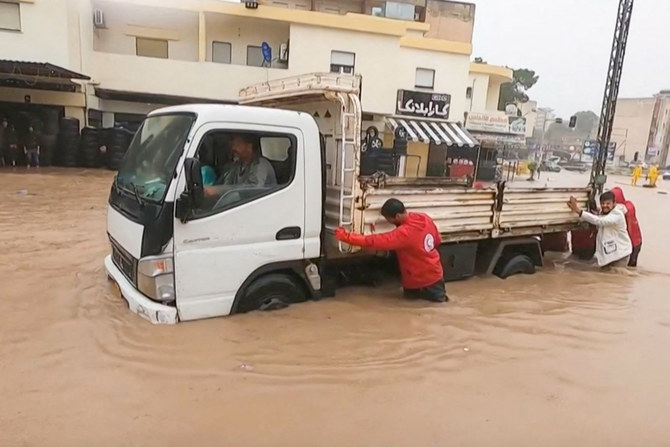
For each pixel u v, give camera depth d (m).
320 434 3.02
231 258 4.38
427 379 3.79
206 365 3.73
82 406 3.16
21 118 17.77
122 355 3.79
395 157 19.25
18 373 3.52
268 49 21.61
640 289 6.79
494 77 30.69
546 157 55.75
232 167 4.42
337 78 4.69
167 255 4.10
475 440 3.04
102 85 20.25
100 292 5.12
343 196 4.86
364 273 5.98
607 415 3.40
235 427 3.04
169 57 22.70
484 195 6.14
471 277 6.67
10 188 12.80
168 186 4.02
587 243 8.25
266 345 4.14
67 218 9.41
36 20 17.98
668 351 4.58
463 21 31.64
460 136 21.98
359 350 4.22
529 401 3.54
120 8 21.56
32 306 4.74
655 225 14.28
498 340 4.62
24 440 2.81
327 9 28.11
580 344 4.64
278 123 4.47
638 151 81.75
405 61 23.09
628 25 9.12
